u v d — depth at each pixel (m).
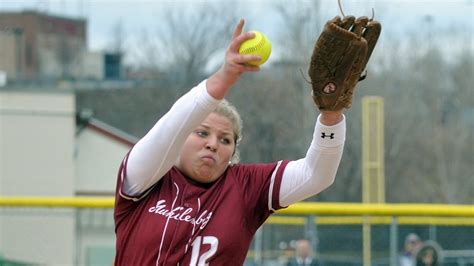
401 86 95.75
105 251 32.38
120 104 90.19
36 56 98.69
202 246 11.58
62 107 64.06
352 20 10.55
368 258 29.14
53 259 31.64
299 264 29.89
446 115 102.06
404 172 93.38
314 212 27.98
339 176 77.50
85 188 64.50
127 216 11.84
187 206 11.70
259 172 12.16
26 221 31.69
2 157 63.38
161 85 90.44
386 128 91.81
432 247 28.86
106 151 65.06
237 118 12.23
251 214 11.99
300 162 12.12
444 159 98.38
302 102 80.69
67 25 103.62
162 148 11.29
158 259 11.52
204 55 94.25
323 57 10.62
